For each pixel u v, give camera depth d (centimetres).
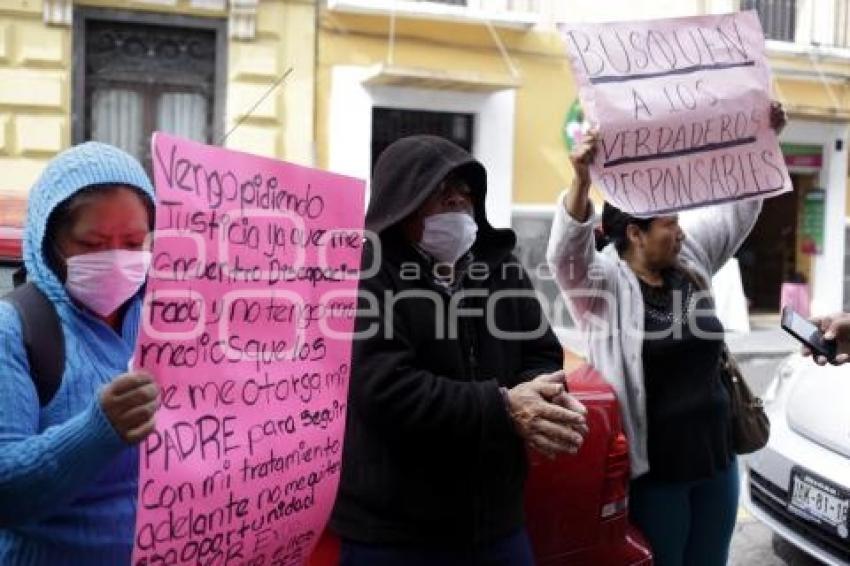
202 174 161
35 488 146
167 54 973
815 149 1240
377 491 209
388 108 1040
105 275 164
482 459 209
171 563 160
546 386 204
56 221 164
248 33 970
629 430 277
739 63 269
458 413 200
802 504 354
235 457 170
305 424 185
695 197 266
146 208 171
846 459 345
